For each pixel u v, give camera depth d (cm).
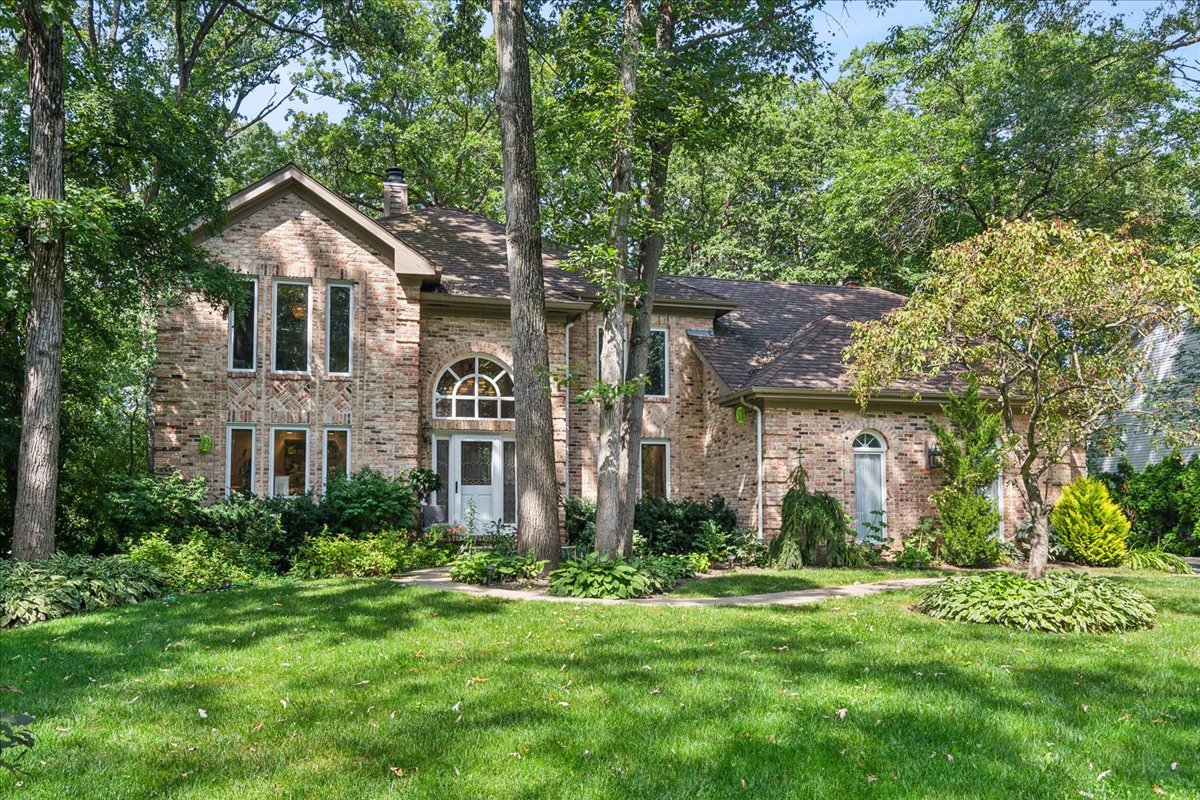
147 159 1566
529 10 1830
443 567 1648
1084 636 916
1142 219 1223
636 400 1605
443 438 1930
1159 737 565
